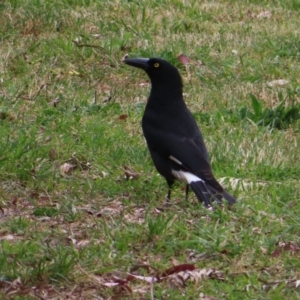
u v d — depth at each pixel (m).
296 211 10.38
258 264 8.97
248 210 10.35
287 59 17.47
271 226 9.90
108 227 9.62
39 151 11.80
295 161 12.29
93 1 20.27
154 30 18.89
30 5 19.23
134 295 8.21
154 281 8.46
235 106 14.84
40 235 9.38
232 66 16.91
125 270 8.70
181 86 11.24
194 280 8.48
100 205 10.49
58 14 18.84
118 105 14.34
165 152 10.66
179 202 10.80
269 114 14.16
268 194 10.98
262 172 11.78
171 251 9.19
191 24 19.33
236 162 12.07
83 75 15.92
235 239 9.55
